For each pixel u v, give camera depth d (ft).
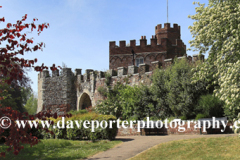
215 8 38.93
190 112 63.16
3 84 62.13
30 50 24.63
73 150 42.93
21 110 110.52
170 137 49.88
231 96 30.14
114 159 35.14
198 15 41.88
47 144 47.16
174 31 122.11
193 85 63.21
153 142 45.34
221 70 35.83
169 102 67.00
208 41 39.19
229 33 36.65
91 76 101.71
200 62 67.10
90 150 42.06
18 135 23.09
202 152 35.27
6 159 38.63
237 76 30.45
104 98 95.40
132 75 87.15
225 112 53.57
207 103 59.11
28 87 91.76
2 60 22.99
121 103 81.41
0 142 50.47
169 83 67.41
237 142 37.65
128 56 117.91
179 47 114.62
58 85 111.75
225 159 31.45
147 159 34.27
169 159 33.65
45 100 115.65
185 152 36.01
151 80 79.56
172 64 74.33
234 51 34.94
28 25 24.29
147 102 72.74
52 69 25.88
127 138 54.24
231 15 35.06
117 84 90.02
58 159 37.50
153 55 114.01
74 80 110.11
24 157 39.70
